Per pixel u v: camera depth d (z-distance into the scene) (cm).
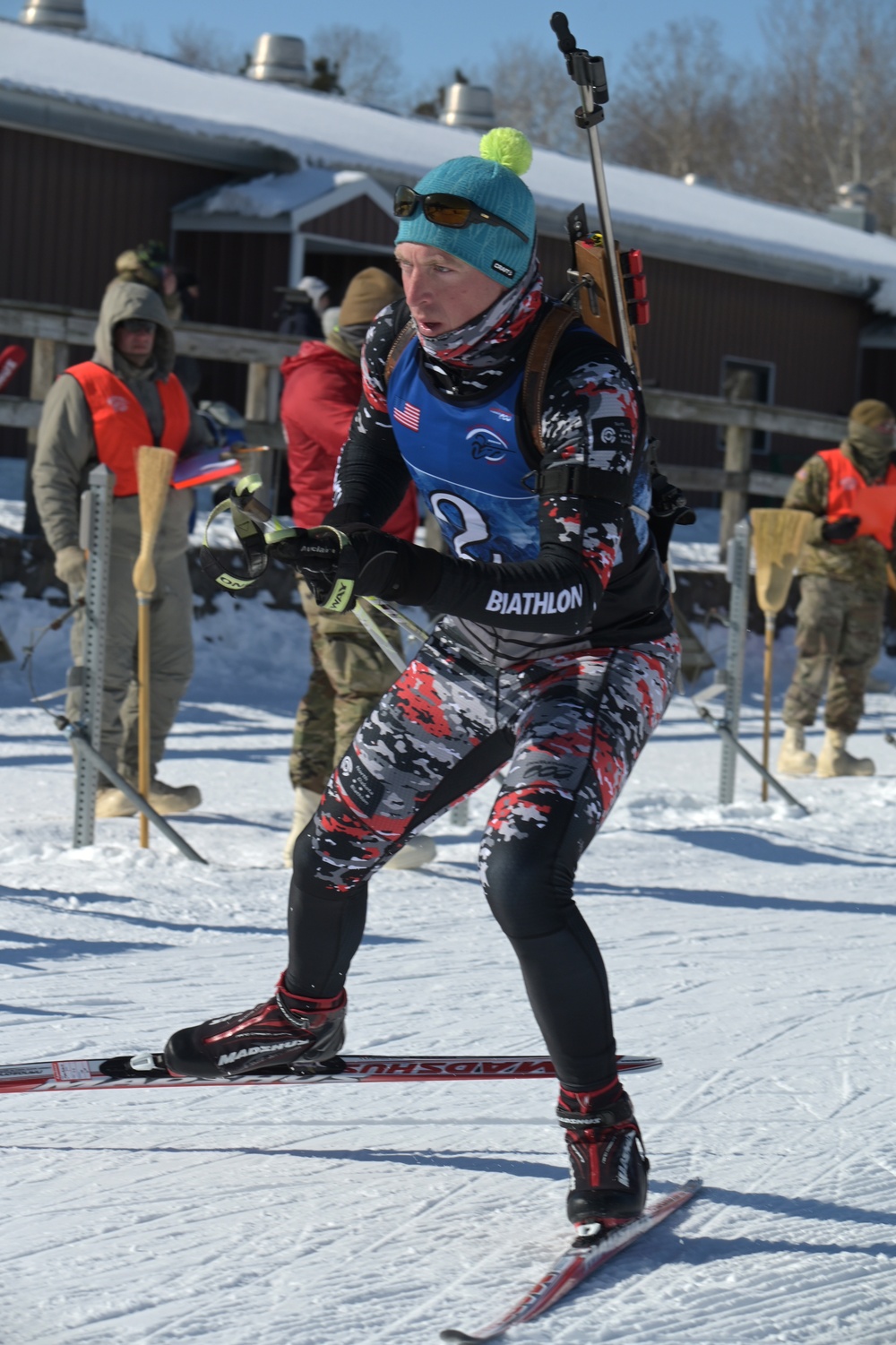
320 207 3838
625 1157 573
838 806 1667
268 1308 511
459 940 1034
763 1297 541
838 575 1889
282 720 2092
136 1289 520
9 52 4012
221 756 1802
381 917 1088
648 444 618
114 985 891
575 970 557
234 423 2384
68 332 2338
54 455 1387
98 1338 483
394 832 620
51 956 944
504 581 523
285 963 961
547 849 552
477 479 591
